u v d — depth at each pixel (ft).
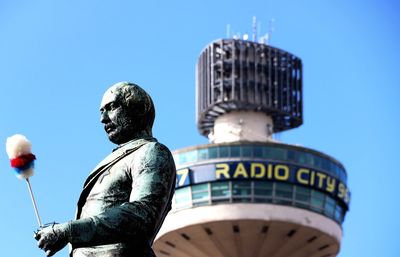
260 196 495.82
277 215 494.59
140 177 49.44
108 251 48.19
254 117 515.09
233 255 506.89
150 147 50.47
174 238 506.89
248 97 511.40
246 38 522.06
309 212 501.56
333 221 513.04
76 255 48.88
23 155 48.08
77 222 46.85
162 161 49.98
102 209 49.78
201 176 498.28
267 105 512.63
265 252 506.48
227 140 509.76
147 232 48.14
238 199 495.00
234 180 496.64
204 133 534.78
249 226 495.41
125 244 48.26
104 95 53.26
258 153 497.46
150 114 53.16
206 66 523.70
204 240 498.69
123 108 52.54
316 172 503.20
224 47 520.01
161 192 49.08
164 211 49.96
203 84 523.29
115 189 50.06
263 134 512.22
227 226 495.00
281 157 499.92
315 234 503.61
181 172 501.56
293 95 522.06
